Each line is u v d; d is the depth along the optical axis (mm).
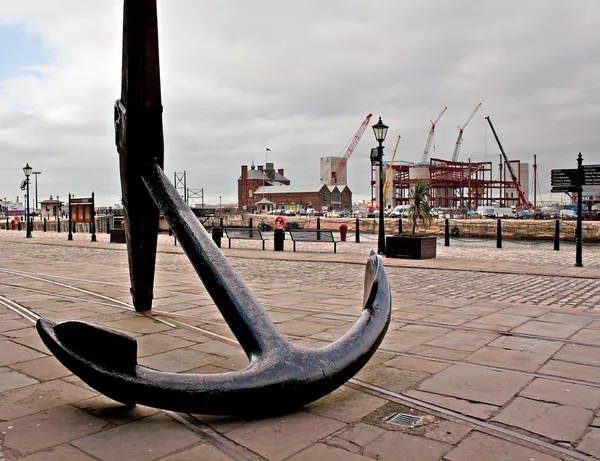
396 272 11812
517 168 119125
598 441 2891
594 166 12594
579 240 12859
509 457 2703
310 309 6988
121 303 7355
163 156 5215
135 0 4664
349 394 3652
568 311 6730
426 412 3322
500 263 13711
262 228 45625
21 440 2912
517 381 3895
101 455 2738
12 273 11422
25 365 4340
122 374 2896
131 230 5445
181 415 3291
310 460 2688
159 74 4980
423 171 95250
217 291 3635
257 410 3043
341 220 49156
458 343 5043
